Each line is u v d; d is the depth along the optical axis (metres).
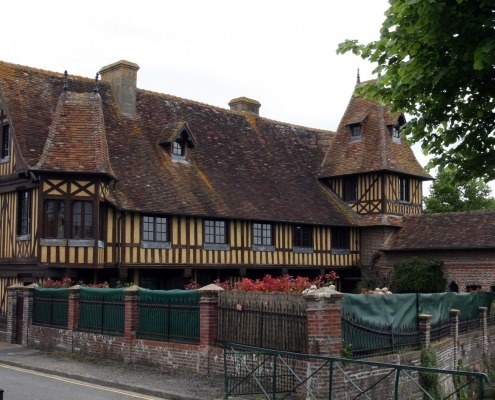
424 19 8.67
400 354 10.95
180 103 26.16
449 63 9.30
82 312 14.65
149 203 20.05
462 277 24.95
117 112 23.06
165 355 12.20
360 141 28.45
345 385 9.47
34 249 18.19
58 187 18.12
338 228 26.69
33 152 18.72
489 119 10.27
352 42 10.30
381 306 10.99
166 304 12.45
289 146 29.22
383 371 10.34
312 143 30.67
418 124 10.50
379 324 10.88
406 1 8.36
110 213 19.20
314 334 9.38
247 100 29.86
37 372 12.61
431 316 12.34
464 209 40.12
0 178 19.58
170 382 10.88
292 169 27.81
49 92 21.38
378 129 28.16
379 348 10.81
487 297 18.05
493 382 16.45
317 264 25.48
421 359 11.67
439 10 8.51
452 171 10.92
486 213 25.95
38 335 15.86
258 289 12.51
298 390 9.63
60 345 15.06
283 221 23.89
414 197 28.78
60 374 12.16
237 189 23.91
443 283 25.20
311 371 9.27
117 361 13.27
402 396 10.86
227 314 11.27
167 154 22.95
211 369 11.28
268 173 26.31
